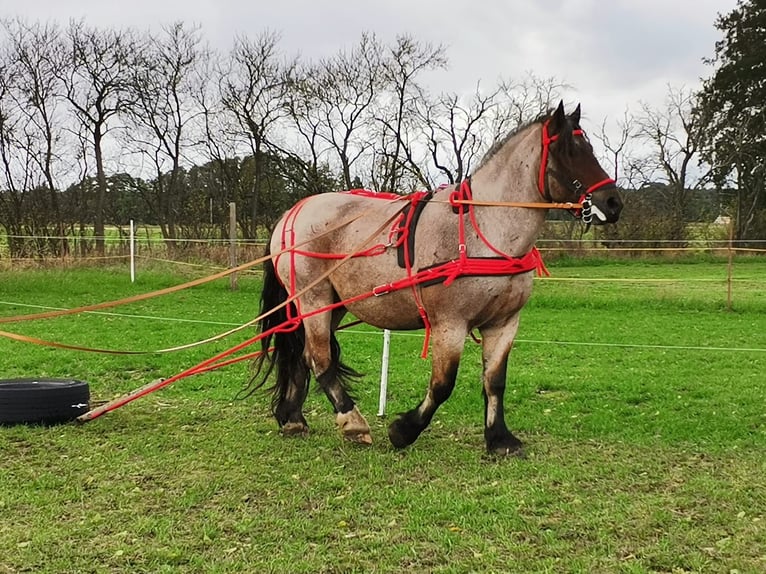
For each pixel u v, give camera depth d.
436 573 3.79
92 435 6.38
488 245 5.20
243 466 5.54
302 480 5.28
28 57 28.64
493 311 5.38
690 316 16.17
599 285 22.52
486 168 5.37
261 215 35.16
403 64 34.66
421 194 5.62
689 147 43.97
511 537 4.23
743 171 44.00
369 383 8.70
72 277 19.39
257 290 19.25
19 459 5.72
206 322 13.49
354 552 4.06
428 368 9.70
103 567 3.85
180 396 7.99
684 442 6.21
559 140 5.07
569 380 8.95
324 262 6.07
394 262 5.52
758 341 12.72
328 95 34.12
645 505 4.69
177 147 33.19
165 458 5.74
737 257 32.69
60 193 30.44
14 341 11.34
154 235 34.00
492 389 5.73
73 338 11.81
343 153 34.88
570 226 35.62
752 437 6.37
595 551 4.03
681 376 9.29
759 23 45.34
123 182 33.03
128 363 9.80
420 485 5.14
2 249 24.83
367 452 5.93
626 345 11.58
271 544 4.16
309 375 6.61
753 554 3.98
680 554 3.97
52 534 4.25
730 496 4.83
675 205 42.16
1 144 27.98
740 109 45.53
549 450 5.97
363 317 5.95
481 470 5.45
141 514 4.61
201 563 3.91
